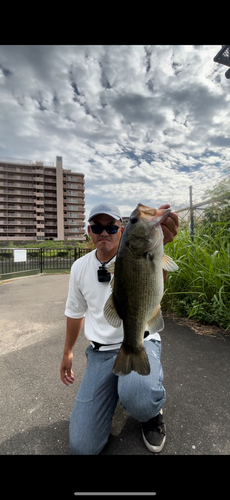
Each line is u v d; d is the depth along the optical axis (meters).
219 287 3.69
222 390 2.25
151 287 1.55
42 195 84.06
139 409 1.62
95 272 1.97
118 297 1.58
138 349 1.54
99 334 1.94
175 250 4.51
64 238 85.56
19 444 1.73
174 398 2.16
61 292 7.16
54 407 2.12
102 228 1.87
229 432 1.77
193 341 3.29
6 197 80.81
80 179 90.75
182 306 4.20
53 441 1.75
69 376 2.15
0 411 2.08
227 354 2.91
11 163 81.44
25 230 80.62
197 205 5.13
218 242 4.36
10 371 2.77
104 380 1.78
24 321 4.58
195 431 1.79
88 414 1.64
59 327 4.24
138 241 1.54
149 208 1.60
